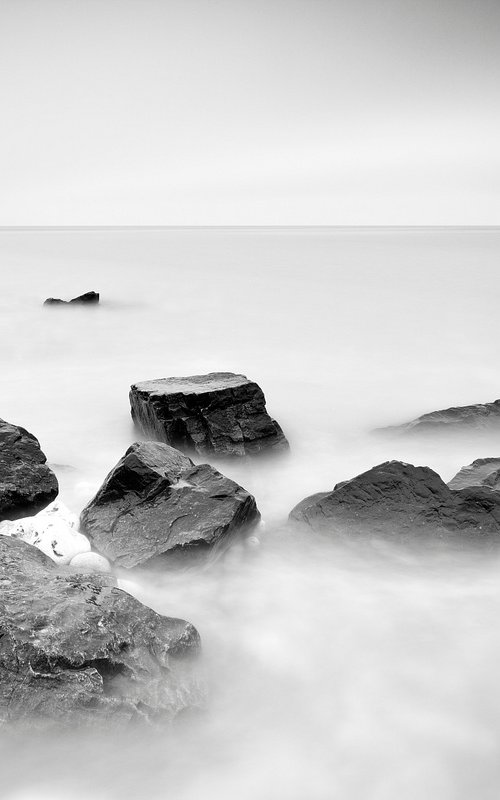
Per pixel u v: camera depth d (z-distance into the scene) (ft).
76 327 37.55
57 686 8.20
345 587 11.60
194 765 8.19
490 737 8.70
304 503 13.42
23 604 8.80
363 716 8.98
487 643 10.30
